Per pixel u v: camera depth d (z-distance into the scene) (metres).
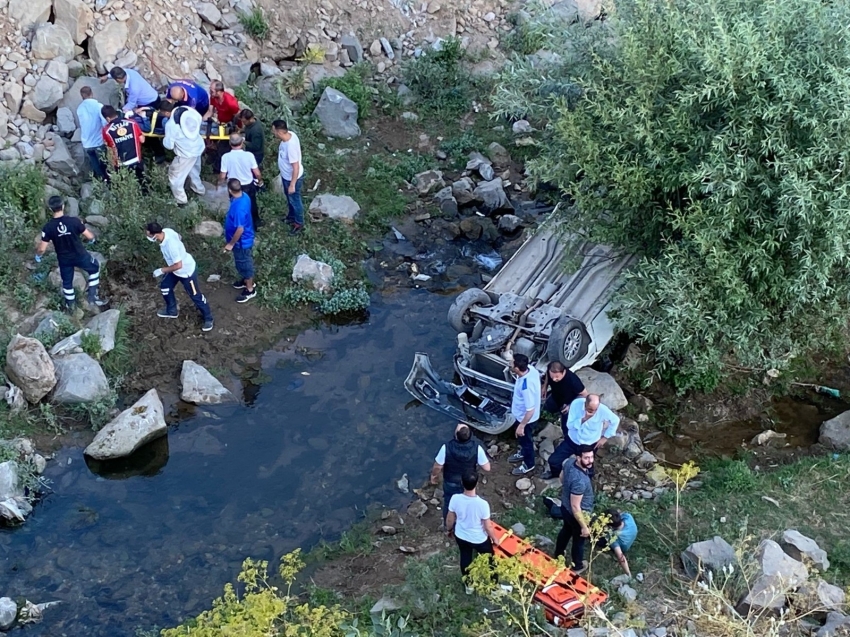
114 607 8.79
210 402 11.23
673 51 10.64
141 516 9.82
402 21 17.50
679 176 10.34
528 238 12.58
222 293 12.62
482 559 7.50
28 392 10.62
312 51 16.33
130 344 11.66
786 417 11.23
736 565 8.15
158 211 13.03
